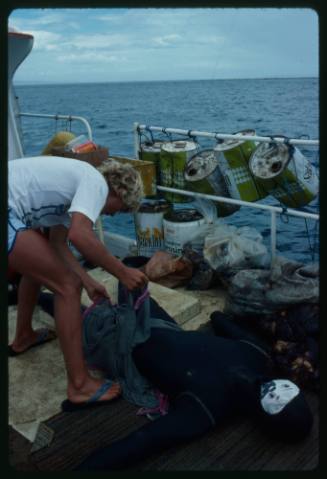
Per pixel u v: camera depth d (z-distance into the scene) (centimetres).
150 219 453
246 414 256
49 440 250
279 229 716
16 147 456
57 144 448
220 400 249
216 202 439
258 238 403
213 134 405
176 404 253
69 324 259
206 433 250
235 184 406
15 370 308
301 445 242
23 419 266
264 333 323
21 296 310
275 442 245
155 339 281
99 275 422
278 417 237
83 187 244
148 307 288
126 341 284
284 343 295
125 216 917
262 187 404
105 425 261
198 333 290
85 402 270
